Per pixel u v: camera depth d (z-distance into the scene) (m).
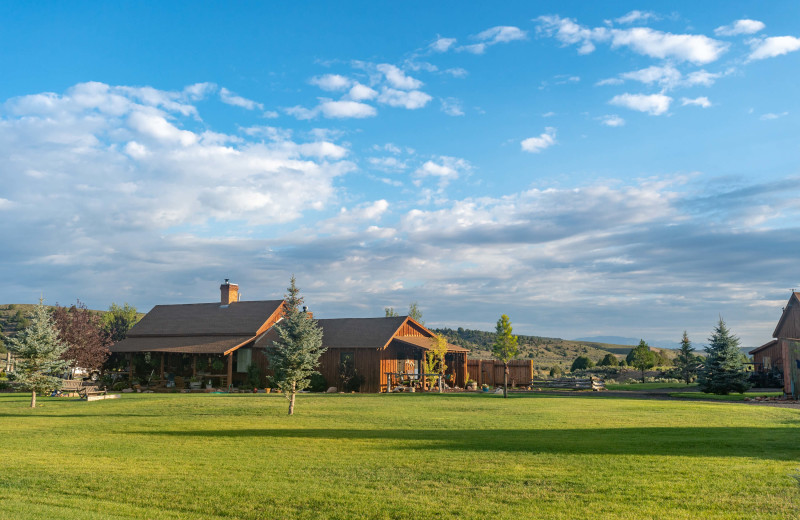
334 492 9.86
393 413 21.83
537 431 16.83
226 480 10.81
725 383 34.66
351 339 40.88
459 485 10.23
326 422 19.41
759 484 9.91
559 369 65.88
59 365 27.50
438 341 41.69
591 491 9.65
